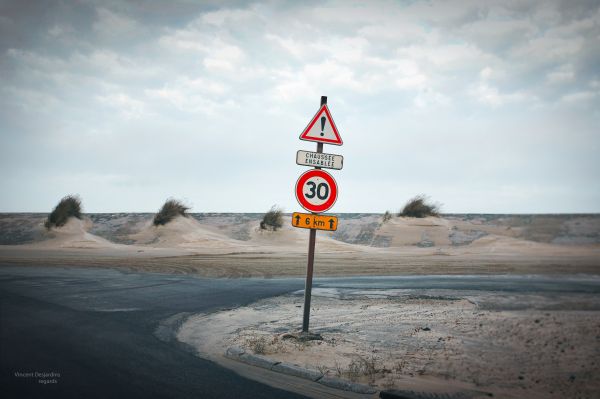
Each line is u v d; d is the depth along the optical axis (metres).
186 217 32.19
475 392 4.40
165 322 8.00
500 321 7.17
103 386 4.55
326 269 16.27
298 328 7.61
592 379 4.61
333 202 7.06
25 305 9.08
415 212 29.81
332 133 7.04
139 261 18.78
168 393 4.42
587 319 7.04
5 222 31.42
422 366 5.30
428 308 8.83
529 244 21.45
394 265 16.89
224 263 18.17
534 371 4.91
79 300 9.87
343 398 4.46
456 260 17.75
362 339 6.73
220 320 8.29
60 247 25.30
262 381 4.93
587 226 23.50
